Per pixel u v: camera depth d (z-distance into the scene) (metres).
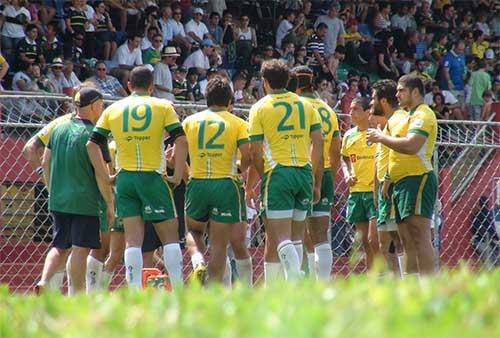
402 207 29.89
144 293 17.55
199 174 29.77
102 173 27.34
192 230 30.45
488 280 16.91
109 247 31.66
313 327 11.55
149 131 27.62
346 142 36.34
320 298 14.55
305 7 75.94
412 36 76.38
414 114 29.69
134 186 27.59
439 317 12.86
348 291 15.12
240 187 30.16
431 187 29.88
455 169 45.31
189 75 62.31
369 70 74.44
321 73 69.62
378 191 32.69
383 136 29.50
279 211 28.95
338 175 41.84
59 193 27.55
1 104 37.97
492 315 13.18
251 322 12.41
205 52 65.50
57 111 38.50
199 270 28.80
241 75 62.69
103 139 27.73
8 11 57.34
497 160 44.34
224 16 70.06
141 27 62.72
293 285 17.30
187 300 15.17
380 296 14.19
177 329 12.60
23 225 38.25
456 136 45.78
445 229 43.16
